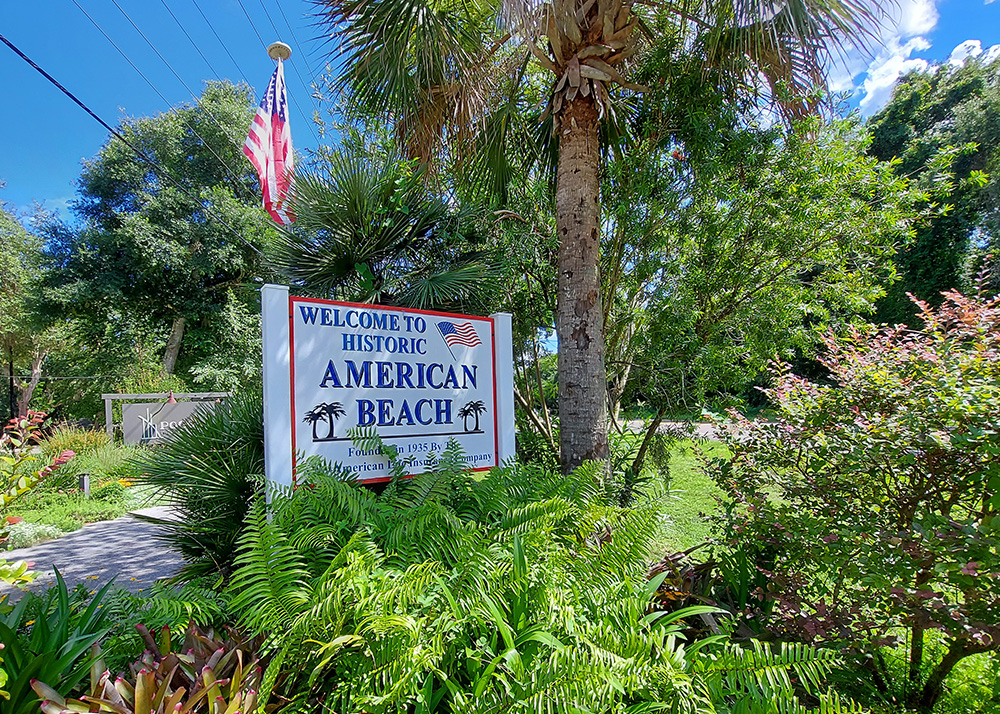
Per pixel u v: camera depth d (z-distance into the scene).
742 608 3.10
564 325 4.44
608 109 4.75
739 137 5.07
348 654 2.07
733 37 4.39
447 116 4.96
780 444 3.35
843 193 5.12
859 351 3.43
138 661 2.17
